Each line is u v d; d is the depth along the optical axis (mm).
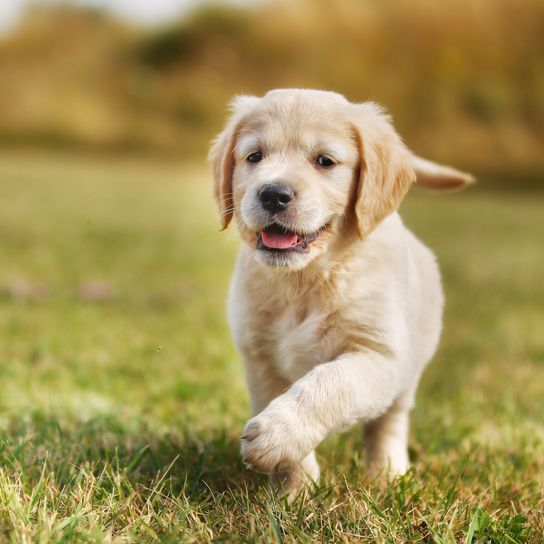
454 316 9039
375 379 3564
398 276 3914
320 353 3828
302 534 3043
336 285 3779
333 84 37938
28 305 8273
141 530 3074
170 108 40188
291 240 3791
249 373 4055
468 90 36375
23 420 4543
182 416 4965
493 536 3234
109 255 12391
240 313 3996
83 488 3408
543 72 35906
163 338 7078
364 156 3965
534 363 6922
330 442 4602
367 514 3287
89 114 40031
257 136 4043
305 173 3861
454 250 14875
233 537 3062
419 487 3705
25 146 37875
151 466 3861
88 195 22531
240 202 4059
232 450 4250
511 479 4027
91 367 6016
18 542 2812
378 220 3951
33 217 16969
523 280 11727
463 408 5473
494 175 33938
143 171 31547
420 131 35531
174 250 13492
